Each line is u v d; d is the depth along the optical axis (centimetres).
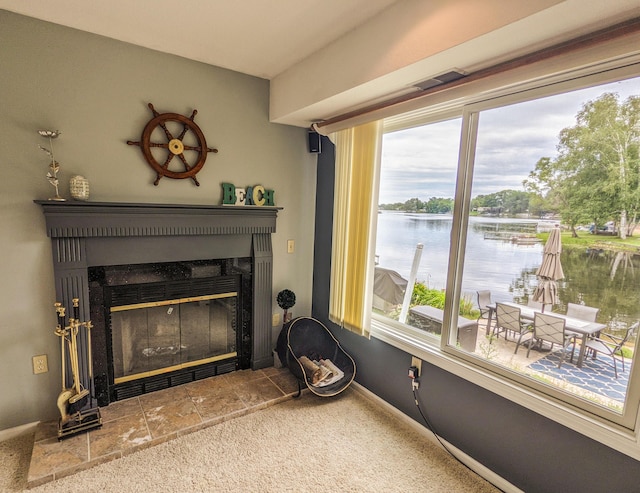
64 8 173
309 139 294
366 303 246
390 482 178
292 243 299
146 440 195
